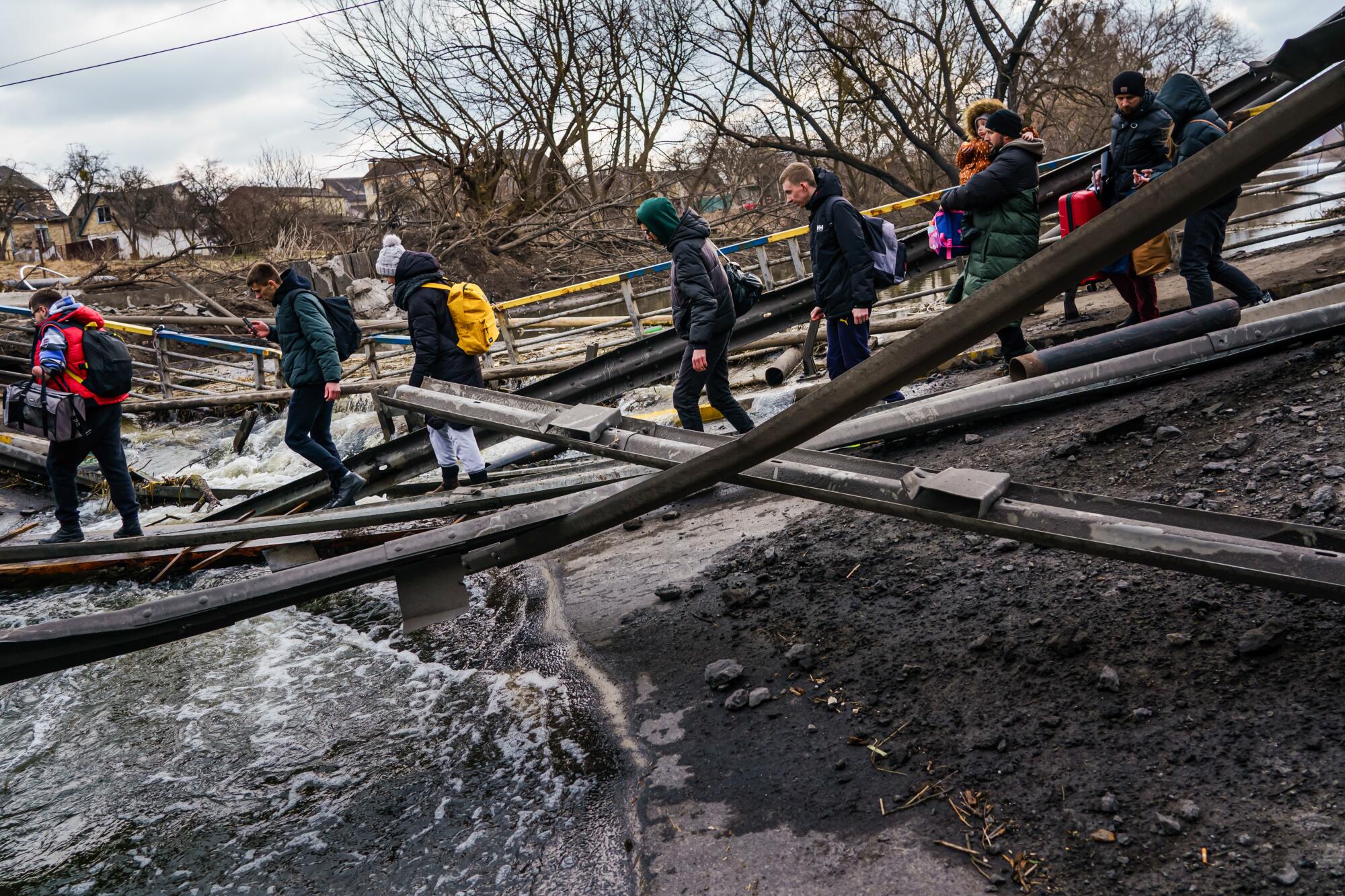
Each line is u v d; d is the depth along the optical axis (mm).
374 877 2916
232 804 3488
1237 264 8414
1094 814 2395
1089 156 8945
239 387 14047
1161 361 4914
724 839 2691
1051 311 8453
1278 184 8672
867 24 24234
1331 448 3801
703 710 3416
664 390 10211
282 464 10805
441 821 3137
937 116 25672
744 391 9148
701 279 5727
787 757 2996
